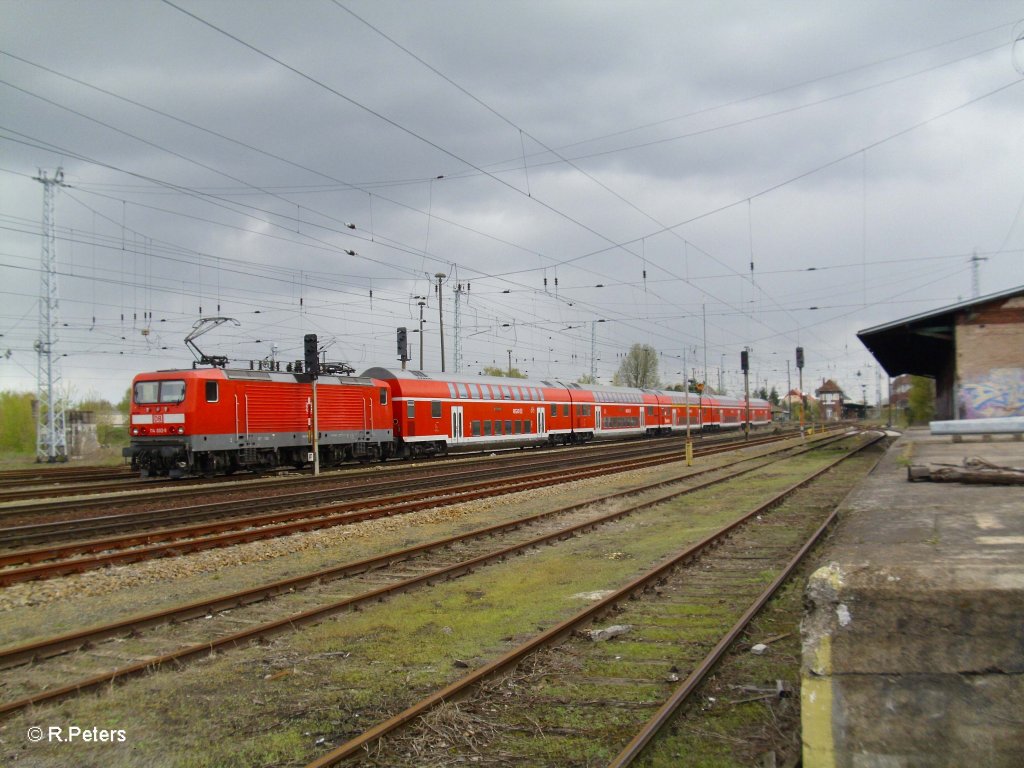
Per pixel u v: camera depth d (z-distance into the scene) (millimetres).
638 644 7246
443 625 8195
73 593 9953
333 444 29625
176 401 23969
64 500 19094
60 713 5816
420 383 35438
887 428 79750
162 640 7766
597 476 26250
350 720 5633
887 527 6871
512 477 24703
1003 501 8359
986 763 3756
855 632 4008
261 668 6828
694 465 31266
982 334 23969
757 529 14242
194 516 16234
